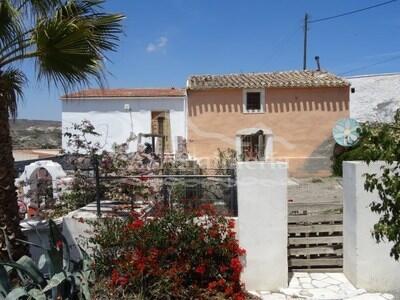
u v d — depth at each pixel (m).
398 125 4.38
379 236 5.08
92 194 8.89
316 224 8.48
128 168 8.78
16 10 6.10
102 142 24.69
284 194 7.11
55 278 5.68
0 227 6.39
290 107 20.33
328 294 6.85
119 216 7.26
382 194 4.70
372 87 24.84
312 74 22.08
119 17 6.77
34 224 8.06
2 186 6.39
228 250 6.70
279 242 7.09
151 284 6.06
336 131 19.25
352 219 7.18
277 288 7.07
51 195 9.45
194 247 6.35
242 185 7.08
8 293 5.64
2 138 6.40
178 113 25.86
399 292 6.91
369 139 4.42
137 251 6.16
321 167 20.20
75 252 7.21
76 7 6.57
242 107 20.34
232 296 6.32
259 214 7.07
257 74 22.75
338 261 7.98
